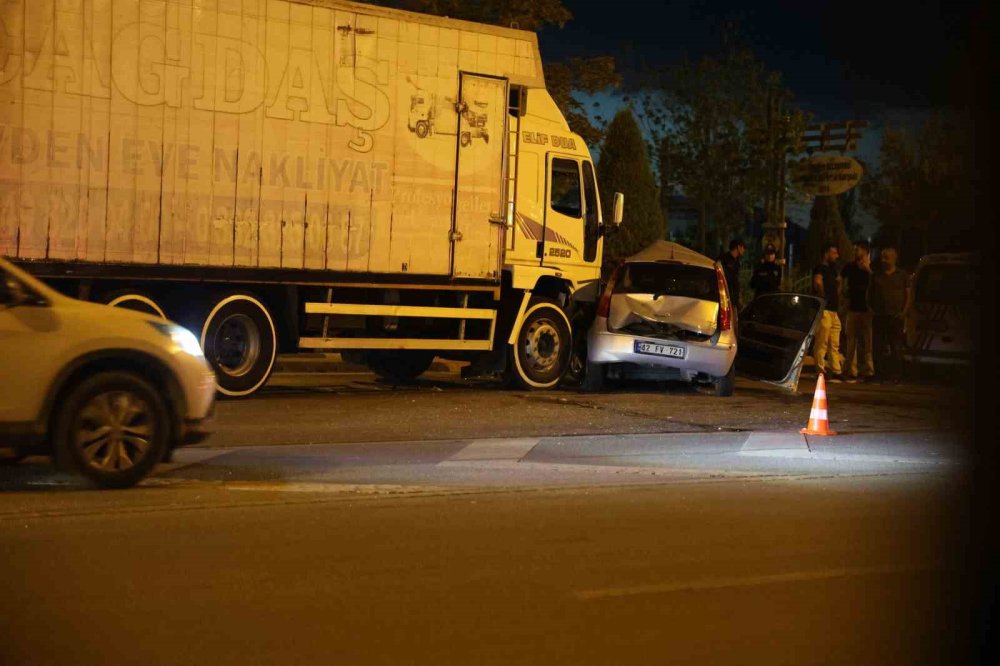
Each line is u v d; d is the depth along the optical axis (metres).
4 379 8.48
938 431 14.14
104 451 8.94
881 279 20.70
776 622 6.14
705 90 35.50
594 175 18.16
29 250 13.12
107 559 6.99
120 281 14.01
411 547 7.51
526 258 17.23
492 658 5.41
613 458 11.28
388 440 11.91
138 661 5.26
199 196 14.13
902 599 6.69
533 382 17.12
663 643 5.71
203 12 14.06
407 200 15.71
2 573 6.66
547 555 7.42
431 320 16.61
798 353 17.41
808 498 9.62
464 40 16.08
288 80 14.69
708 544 7.86
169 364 9.12
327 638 5.64
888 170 42.50
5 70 12.95
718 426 13.78
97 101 13.45
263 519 8.20
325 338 15.52
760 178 34.06
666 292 16.58
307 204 14.91
